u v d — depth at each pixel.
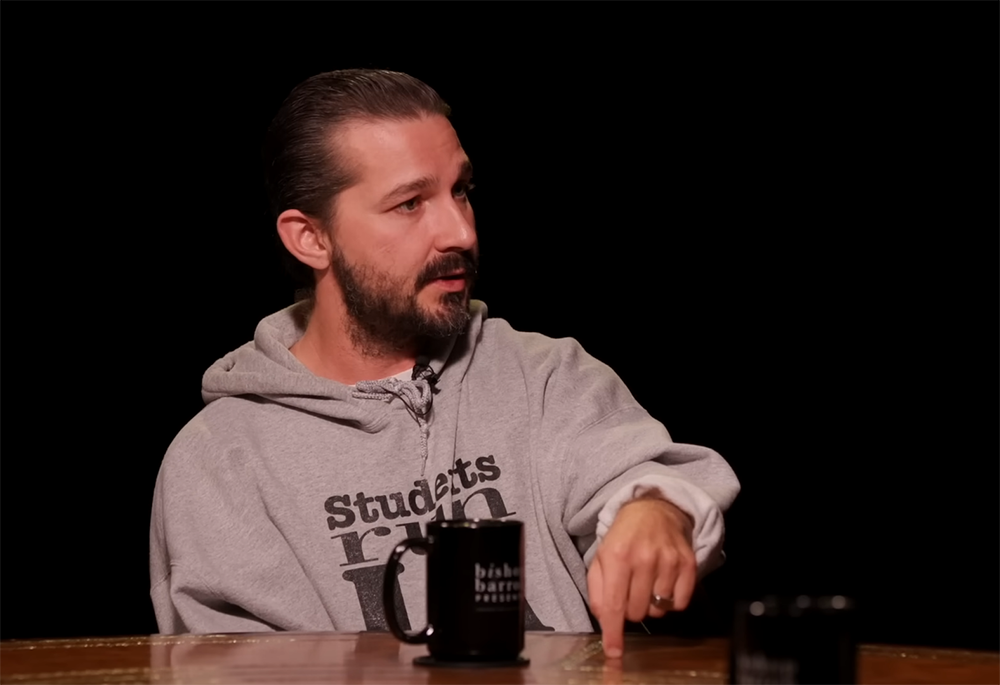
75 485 4.46
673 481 1.72
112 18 4.28
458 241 2.10
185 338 4.46
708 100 4.59
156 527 2.16
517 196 4.62
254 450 2.13
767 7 4.54
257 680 1.29
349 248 2.13
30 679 1.32
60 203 4.38
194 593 2.04
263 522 2.08
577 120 4.57
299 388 2.14
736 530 4.79
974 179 4.59
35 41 4.27
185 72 4.32
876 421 4.70
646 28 4.54
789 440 4.75
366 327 2.18
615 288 4.66
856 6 4.54
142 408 4.47
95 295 4.43
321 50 4.33
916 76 4.56
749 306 4.68
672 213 4.64
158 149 4.36
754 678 0.92
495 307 4.64
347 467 2.10
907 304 4.66
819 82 4.59
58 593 4.45
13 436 4.44
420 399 2.12
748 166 4.63
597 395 2.17
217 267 4.43
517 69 4.52
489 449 2.13
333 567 2.04
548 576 2.09
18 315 4.41
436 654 1.38
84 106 4.33
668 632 1.98
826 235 4.65
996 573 4.63
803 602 0.94
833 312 4.70
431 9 4.39
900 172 4.62
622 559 1.49
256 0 4.30
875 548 4.73
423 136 2.12
